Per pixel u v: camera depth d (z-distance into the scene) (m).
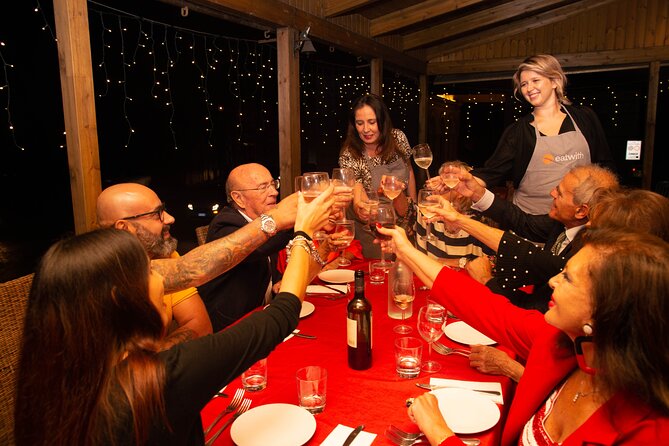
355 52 5.64
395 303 2.00
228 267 1.51
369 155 3.48
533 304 1.95
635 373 0.85
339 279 2.51
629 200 1.35
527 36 6.98
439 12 5.62
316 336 1.82
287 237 2.15
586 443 0.94
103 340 0.84
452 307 1.56
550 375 1.19
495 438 1.22
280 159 4.52
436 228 2.79
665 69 6.35
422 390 1.42
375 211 1.87
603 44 6.59
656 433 0.86
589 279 0.93
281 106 4.45
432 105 8.25
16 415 0.86
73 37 2.50
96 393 0.82
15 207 4.06
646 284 0.83
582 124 2.95
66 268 0.84
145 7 3.64
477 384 1.46
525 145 3.06
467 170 2.63
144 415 0.82
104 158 4.62
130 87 4.66
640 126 6.73
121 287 0.86
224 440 1.20
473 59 7.32
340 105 6.41
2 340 1.63
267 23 4.17
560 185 1.97
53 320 0.84
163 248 1.97
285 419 1.23
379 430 1.22
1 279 3.46
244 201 2.41
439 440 1.07
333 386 1.44
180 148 5.27
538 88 2.91
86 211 2.59
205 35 4.32
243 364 1.00
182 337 1.85
